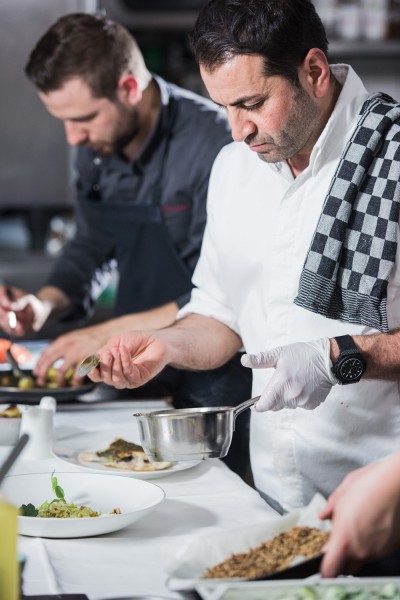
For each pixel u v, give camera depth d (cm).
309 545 123
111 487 165
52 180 479
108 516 145
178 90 297
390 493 117
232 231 211
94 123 278
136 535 150
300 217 196
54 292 322
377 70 489
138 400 257
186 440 163
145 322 274
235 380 272
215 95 178
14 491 162
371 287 183
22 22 459
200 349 211
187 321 220
